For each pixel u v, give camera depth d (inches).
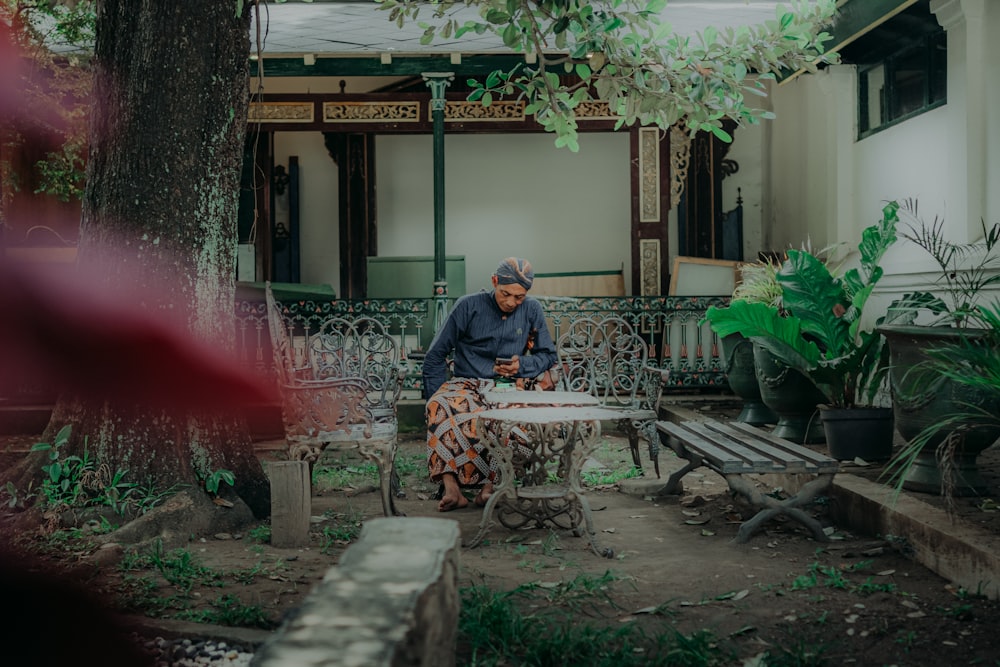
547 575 170.2
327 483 271.3
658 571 172.4
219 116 221.3
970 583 156.1
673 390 435.5
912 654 128.2
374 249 564.7
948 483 176.4
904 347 202.5
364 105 448.5
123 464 207.2
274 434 376.8
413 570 77.4
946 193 324.8
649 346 452.1
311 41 385.7
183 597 153.1
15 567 160.9
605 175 567.2
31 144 445.1
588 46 222.4
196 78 217.0
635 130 463.2
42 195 456.1
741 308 261.1
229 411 223.8
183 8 214.8
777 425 307.9
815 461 195.6
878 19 312.8
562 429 218.8
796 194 486.0
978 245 293.4
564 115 254.1
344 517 224.4
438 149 414.9
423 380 242.8
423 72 411.2
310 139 573.9
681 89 237.3
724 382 422.0
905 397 201.9
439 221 413.4
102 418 209.2
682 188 488.4
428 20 366.6
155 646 131.1
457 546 90.7
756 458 196.5
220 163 222.2
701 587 161.8
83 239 217.3
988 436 193.0
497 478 201.6
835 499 214.7
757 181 537.0
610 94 244.1
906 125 355.9
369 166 561.3
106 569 169.5
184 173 215.6
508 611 140.9
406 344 422.3
